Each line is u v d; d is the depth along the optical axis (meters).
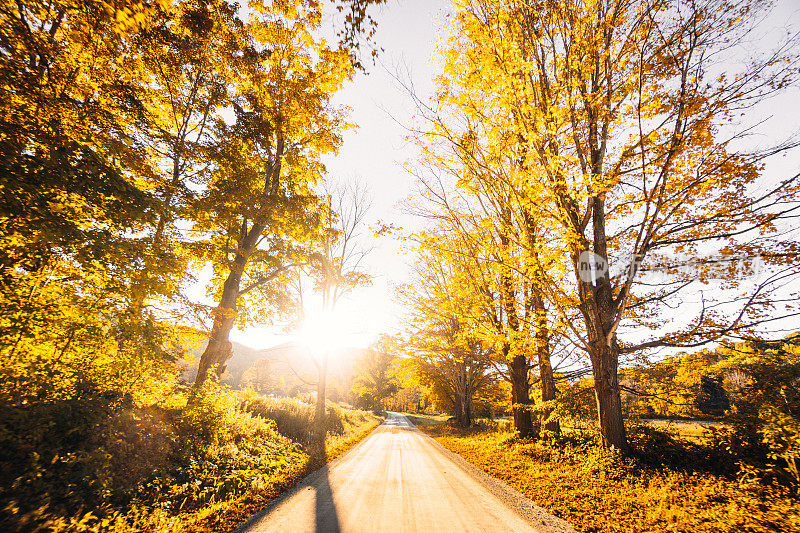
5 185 4.93
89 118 6.74
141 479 5.47
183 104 11.80
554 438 10.49
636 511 5.23
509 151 9.33
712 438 7.54
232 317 11.29
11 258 5.54
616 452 7.75
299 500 5.96
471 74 8.60
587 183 7.23
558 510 5.46
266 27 12.02
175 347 8.33
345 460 10.63
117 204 6.68
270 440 10.28
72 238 5.66
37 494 4.17
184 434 7.57
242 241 12.67
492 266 10.65
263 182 14.35
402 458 11.23
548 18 8.41
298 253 15.35
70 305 6.66
